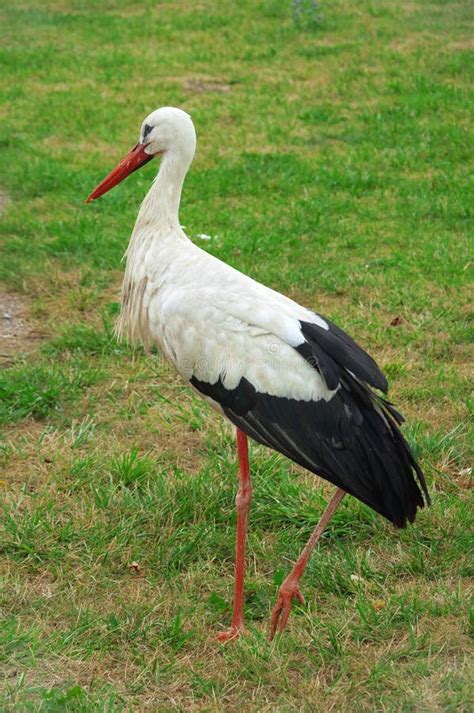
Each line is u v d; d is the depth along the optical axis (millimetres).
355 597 5723
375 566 5965
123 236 10953
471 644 5227
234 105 15844
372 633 5340
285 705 4879
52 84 17391
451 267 10078
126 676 5133
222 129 14797
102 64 18547
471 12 21359
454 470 6953
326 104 15836
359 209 11750
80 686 4973
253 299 5508
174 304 5695
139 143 6523
